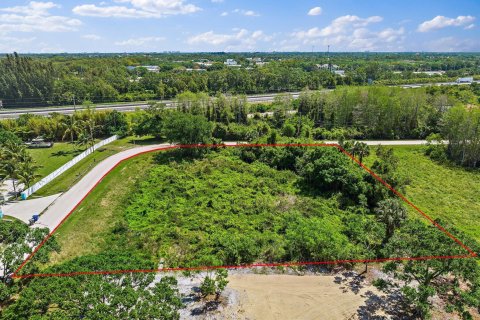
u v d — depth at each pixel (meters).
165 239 36.91
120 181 51.72
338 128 79.00
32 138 72.62
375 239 36.34
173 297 22.91
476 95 103.62
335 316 26.97
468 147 62.03
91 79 123.81
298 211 43.44
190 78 128.25
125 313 19.98
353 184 47.25
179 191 48.59
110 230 38.59
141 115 76.44
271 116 85.81
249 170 56.75
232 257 33.81
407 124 77.62
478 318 27.19
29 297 20.39
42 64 109.50
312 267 33.25
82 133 67.44
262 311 27.27
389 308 27.91
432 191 51.97
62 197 45.84
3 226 27.03
